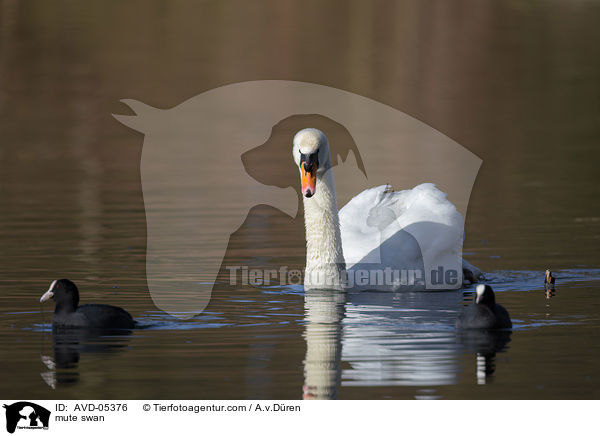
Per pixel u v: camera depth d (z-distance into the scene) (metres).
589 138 30.17
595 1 53.81
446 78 39.62
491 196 21.69
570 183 23.11
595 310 11.98
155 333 10.99
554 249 16.02
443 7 51.84
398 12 50.88
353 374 9.41
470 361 9.80
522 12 51.31
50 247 16.20
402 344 10.48
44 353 10.15
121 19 49.25
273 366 9.70
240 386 9.09
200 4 52.53
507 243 16.59
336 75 39.12
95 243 16.58
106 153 28.98
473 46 44.69
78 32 46.47
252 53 42.34
